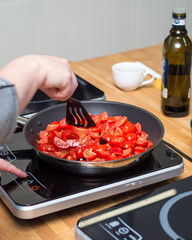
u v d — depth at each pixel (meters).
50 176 0.99
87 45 3.25
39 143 1.11
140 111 1.19
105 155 1.01
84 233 0.80
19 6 2.89
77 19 3.11
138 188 1.03
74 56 3.25
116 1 3.17
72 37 3.17
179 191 0.92
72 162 0.93
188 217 0.84
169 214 0.84
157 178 1.00
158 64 1.80
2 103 0.65
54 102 1.42
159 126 1.10
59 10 3.02
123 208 0.86
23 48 3.04
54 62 0.77
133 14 3.29
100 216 0.84
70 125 1.16
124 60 1.85
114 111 1.24
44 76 0.75
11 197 0.92
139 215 0.84
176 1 3.39
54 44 3.13
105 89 1.58
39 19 2.99
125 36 3.36
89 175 0.97
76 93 1.46
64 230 0.90
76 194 0.92
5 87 0.66
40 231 0.90
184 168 1.10
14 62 0.73
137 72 1.51
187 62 1.32
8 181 0.97
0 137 0.67
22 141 1.15
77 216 0.94
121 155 1.02
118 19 3.25
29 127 1.12
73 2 3.03
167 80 1.34
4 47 2.98
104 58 1.88
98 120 1.19
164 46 1.33
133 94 1.54
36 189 0.94
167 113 1.38
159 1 3.33
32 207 0.89
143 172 0.99
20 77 0.70
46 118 1.20
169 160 1.04
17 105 0.67
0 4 2.82
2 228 0.91
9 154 1.09
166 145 1.20
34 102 1.42
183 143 1.22
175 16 1.29
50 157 0.95
